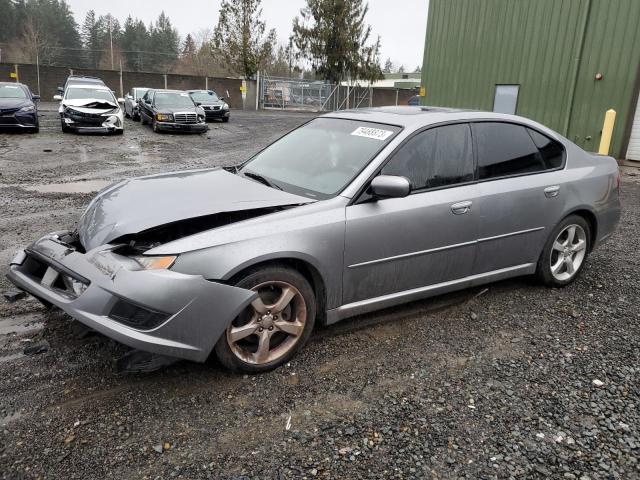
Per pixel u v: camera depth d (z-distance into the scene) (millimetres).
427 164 3740
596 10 14445
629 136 14148
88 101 16656
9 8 68625
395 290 3688
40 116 22484
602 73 14508
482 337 3736
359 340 3633
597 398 3021
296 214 3195
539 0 15797
